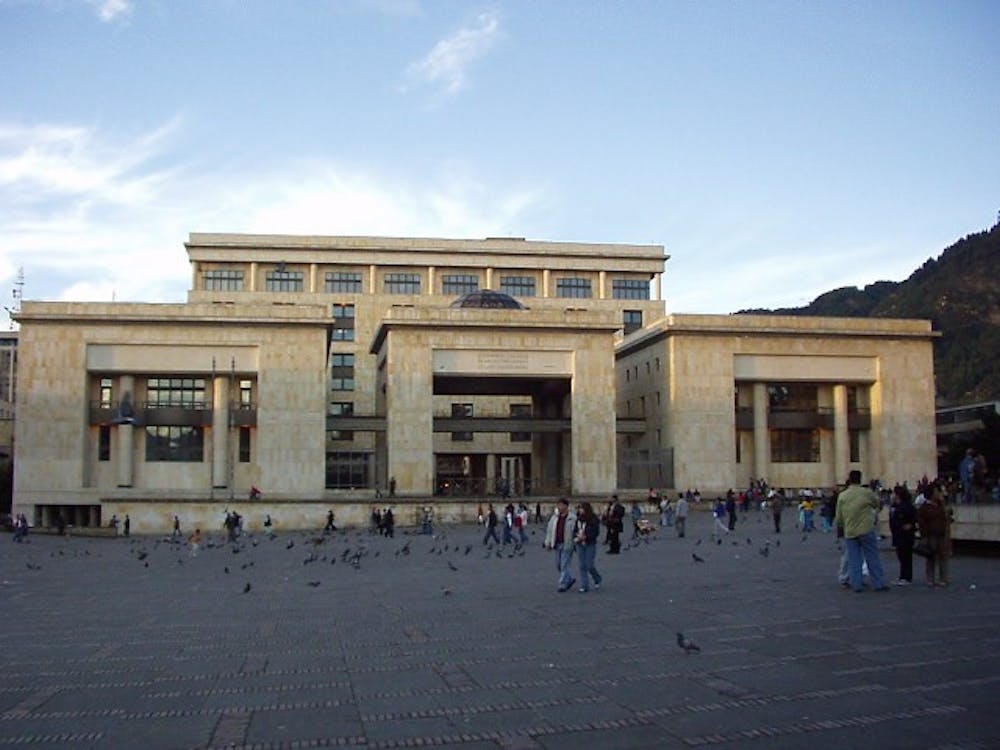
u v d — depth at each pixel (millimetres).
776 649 14047
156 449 73438
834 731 9602
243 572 32344
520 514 46031
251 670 13633
